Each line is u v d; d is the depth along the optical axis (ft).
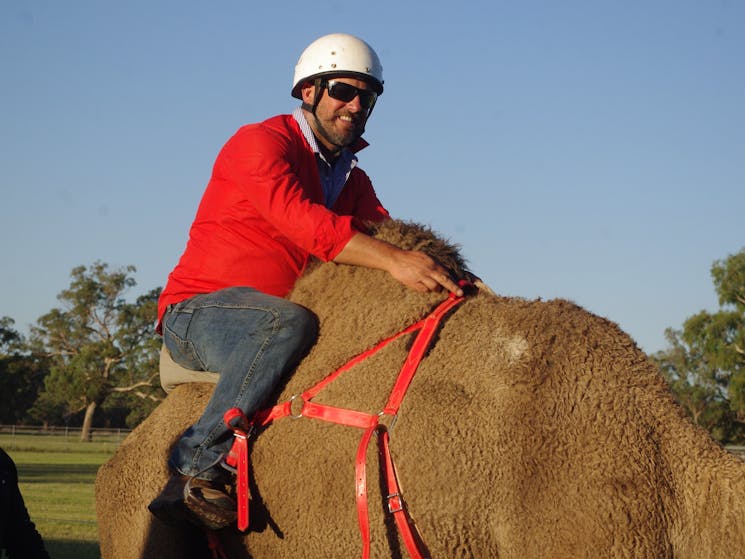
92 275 277.23
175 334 14.08
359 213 16.10
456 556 11.52
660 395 11.69
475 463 11.59
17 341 278.87
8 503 14.93
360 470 11.92
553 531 11.05
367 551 11.83
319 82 14.96
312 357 13.28
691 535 10.89
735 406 149.59
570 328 12.15
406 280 13.03
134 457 14.48
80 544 41.42
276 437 12.89
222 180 14.53
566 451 11.28
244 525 12.59
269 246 14.20
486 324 12.57
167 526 13.69
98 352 259.60
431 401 12.05
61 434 264.72
